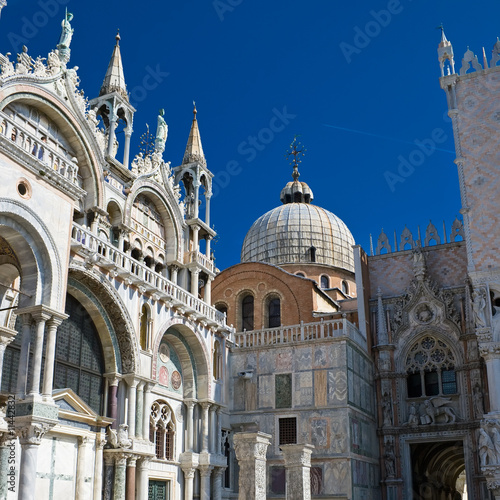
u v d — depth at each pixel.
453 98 38.12
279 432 35.81
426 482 45.78
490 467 31.72
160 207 36.75
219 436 35.12
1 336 22.23
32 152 21.86
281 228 66.00
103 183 30.75
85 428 25.94
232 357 38.34
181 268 37.34
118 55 35.09
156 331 30.66
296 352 36.97
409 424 39.62
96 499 25.75
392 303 43.25
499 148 36.12
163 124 37.47
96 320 28.00
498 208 35.06
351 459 34.06
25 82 26.69
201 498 32.59
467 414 38.69
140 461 28.30
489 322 33.38
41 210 21.39
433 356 41.03
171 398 32.38
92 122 30.47
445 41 40.06
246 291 50.81
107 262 27.06
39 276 21.27
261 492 25.16
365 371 39.66
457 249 42.94
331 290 56.69
